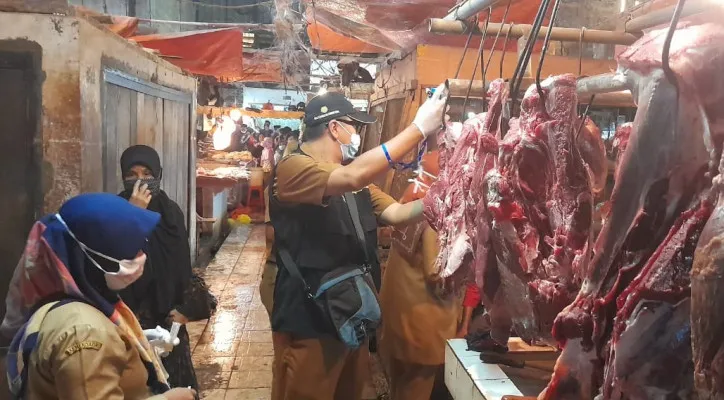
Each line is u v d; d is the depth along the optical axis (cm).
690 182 111
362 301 273
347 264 280
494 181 173
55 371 168
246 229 1084
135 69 432
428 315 324
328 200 268
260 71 1308
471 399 200
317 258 275
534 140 165
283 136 1460
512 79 178
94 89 336
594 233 167
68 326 171
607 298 124
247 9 2236
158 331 241
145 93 482
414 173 362
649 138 113
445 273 220
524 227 171
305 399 284
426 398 344
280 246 285
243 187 1281
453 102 428
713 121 102
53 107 312
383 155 247
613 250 124
